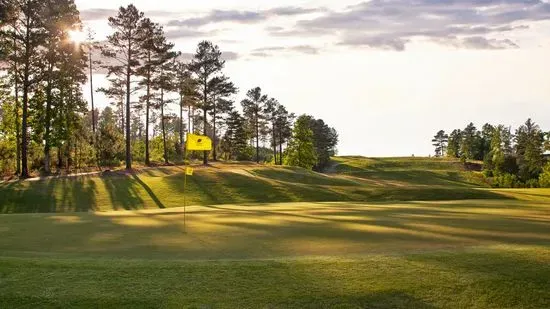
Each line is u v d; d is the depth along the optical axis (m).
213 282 9.45
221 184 40.50
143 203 35.09
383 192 37.84
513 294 9.17
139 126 119.50
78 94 56.12
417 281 9.56
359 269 10.25
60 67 48.66
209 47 63.25
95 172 49.00
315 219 18.92
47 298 8.72
